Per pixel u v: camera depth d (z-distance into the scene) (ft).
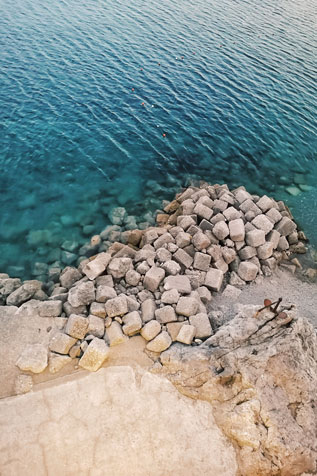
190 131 82.74
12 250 56.49
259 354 37.42
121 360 38.73
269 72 105.70
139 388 36.60
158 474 31.76
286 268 56.95
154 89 92.84
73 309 44.29
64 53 101.35
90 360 37.65
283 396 35.29
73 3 134.72
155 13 134.72
